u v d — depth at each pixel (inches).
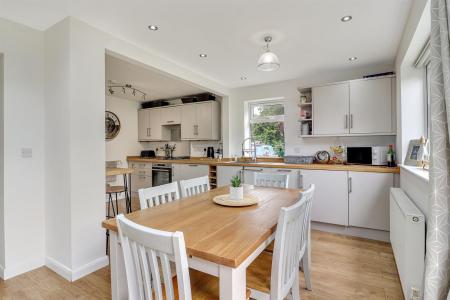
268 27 90.0
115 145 205.6
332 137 148.3
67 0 72.2
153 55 113.7
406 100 103.0
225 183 159.6
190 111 196.5
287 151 162.7
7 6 74.7
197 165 173.3
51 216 88.2
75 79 81.8
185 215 58.5
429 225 45.4
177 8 77.5
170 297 36.3
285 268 48.8
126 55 100.2
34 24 85.8
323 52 113.9
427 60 91.5
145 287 38.7
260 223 52.4
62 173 83.5
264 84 170.4
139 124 224.5
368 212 115.9
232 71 141.3
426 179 58.1
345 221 121.2
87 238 85.4
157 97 210.2
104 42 91.4
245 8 77.9
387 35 96.9
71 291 75.6
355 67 135.6
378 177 113.3
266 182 105.3
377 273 85.7
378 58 121.7
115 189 122.9
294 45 106.0
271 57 82.1
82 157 83.9
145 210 62.9
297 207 47.8
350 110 130.7
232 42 102.3
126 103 216.1
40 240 90.1
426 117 100.1
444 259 43.9
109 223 52.1
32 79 87.7
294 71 142.3
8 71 82.1
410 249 63.5
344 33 95.0
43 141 90.5
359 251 103.6
